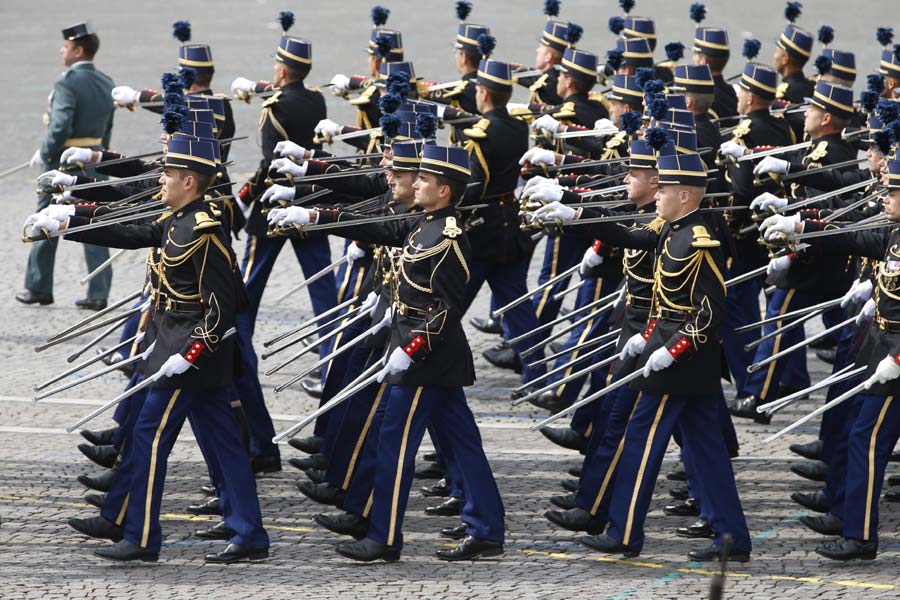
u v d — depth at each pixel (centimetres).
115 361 4281
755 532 3086
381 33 4434
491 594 2716
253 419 3434
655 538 3058
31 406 3934
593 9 12131
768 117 4050
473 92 4600
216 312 2823
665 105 2883
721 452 2894
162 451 2858
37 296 4950
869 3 12281
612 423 2992
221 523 3034
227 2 13050
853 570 2852
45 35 11175
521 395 4038
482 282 3962
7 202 6344
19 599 2670
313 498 3156
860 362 2912
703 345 2808
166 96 3041
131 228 2956
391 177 3166
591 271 3669
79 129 4916
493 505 2923
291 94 4122
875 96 3394
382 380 2870
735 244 3675
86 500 3077
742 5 12244
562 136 4031
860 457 2869
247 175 6869
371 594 2714
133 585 2753
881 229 2969
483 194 3841
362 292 3469
